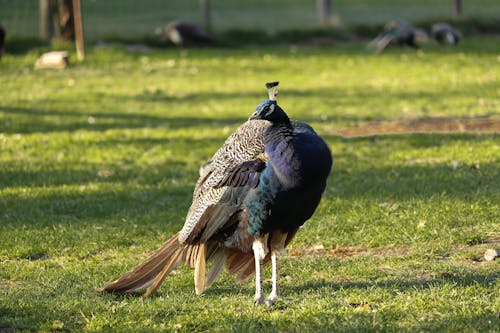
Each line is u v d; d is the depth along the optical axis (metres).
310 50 33.56
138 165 16.48
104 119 21.02
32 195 14.29
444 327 7.64
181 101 23.50
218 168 8.52
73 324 8.34
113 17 40.59
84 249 11.40
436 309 8.13
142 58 31.06
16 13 39.78
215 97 23.98
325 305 8.41
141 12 42.53
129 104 23.16
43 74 28.11
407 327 7.71
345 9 45.97
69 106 22.86
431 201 12.64
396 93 23.81
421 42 35.00
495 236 11.01
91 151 17.66
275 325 7.96
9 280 10.13
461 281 9.07
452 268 9.59
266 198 8.13
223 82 26.61
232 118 20.97
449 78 26.17
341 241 11.16
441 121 19.30
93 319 8.32
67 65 29.22
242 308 8.62
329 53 32.66
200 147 17.84
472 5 46.22
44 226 12.51
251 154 8.29
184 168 16.14
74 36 32.69
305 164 7.97
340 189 13.87
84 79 27.25
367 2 49.44
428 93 23.53
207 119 20.91
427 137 17.70
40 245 11.55
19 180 15.38
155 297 9.17
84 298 9.02
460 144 16.86
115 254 11.23
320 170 8.08
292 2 50.56
